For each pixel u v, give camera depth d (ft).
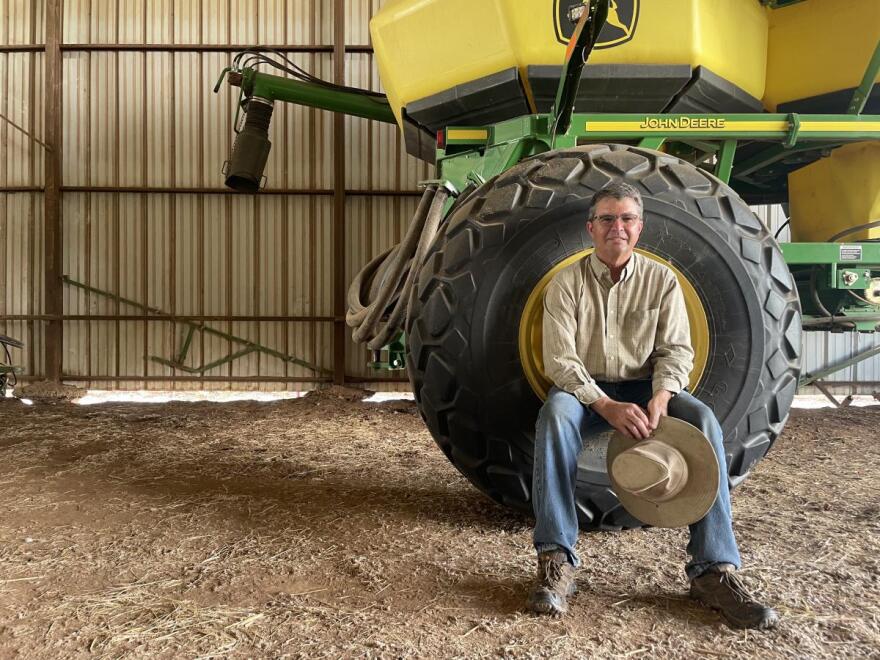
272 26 22.65
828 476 10.36
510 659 4.60
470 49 9.82
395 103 11.50
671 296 5.99
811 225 12.43
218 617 5.31
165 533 7.51
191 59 22.71
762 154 11.59
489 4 9.40
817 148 11.23
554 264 6.90
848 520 7.87
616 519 7.20
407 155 22.85
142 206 22.76
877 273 11.64
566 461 5.61
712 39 9.32
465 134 10.03
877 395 22.09
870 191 11.40
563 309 5.98
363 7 22.62
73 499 9.02
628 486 5.28
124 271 22.82
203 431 15.16
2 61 22.97
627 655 4.66
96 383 22.86
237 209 22.77
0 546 7.09
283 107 22.71
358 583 5.99
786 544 6.93
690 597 5.59
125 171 22.81
